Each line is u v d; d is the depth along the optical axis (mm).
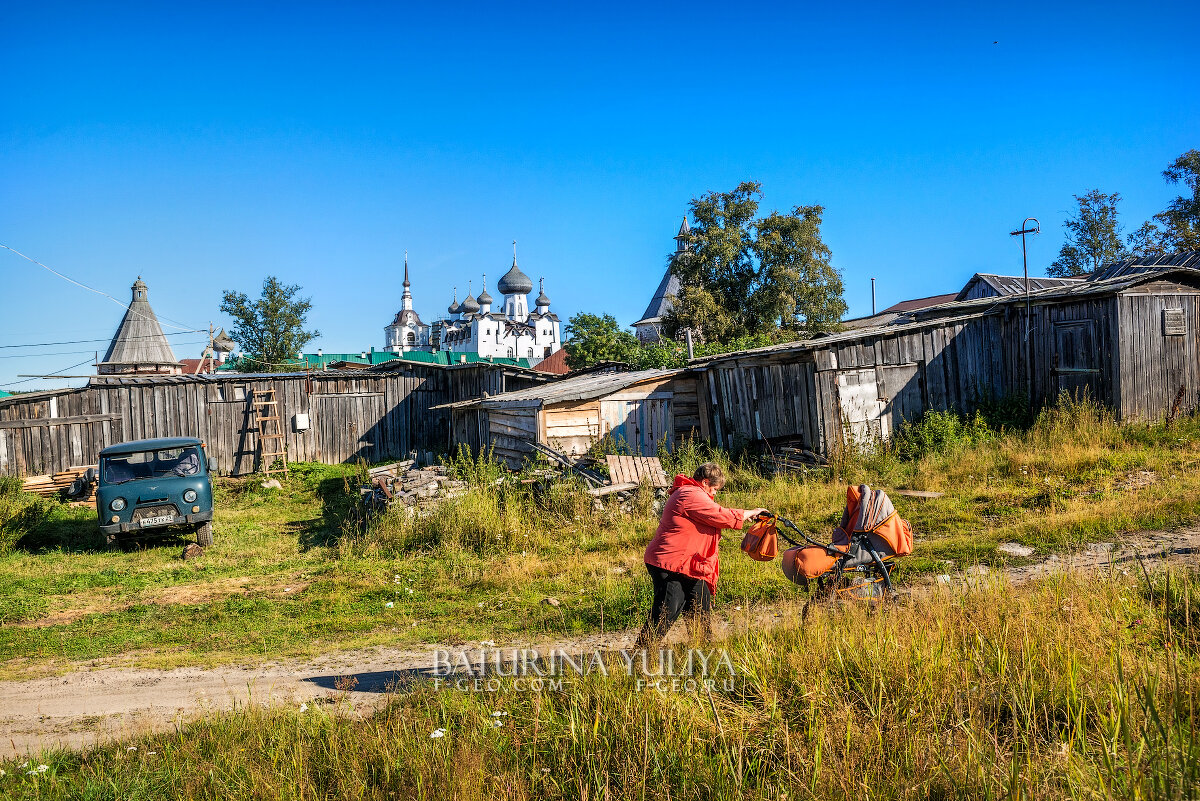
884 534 5805
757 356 16672
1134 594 5492
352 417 26781
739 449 16953
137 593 10578
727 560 9203
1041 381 17328
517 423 17969
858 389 15938
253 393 25422
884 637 4789
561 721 4473
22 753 5098
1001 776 3389
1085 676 4137
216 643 7922
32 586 11164
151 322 51594
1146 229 43438
